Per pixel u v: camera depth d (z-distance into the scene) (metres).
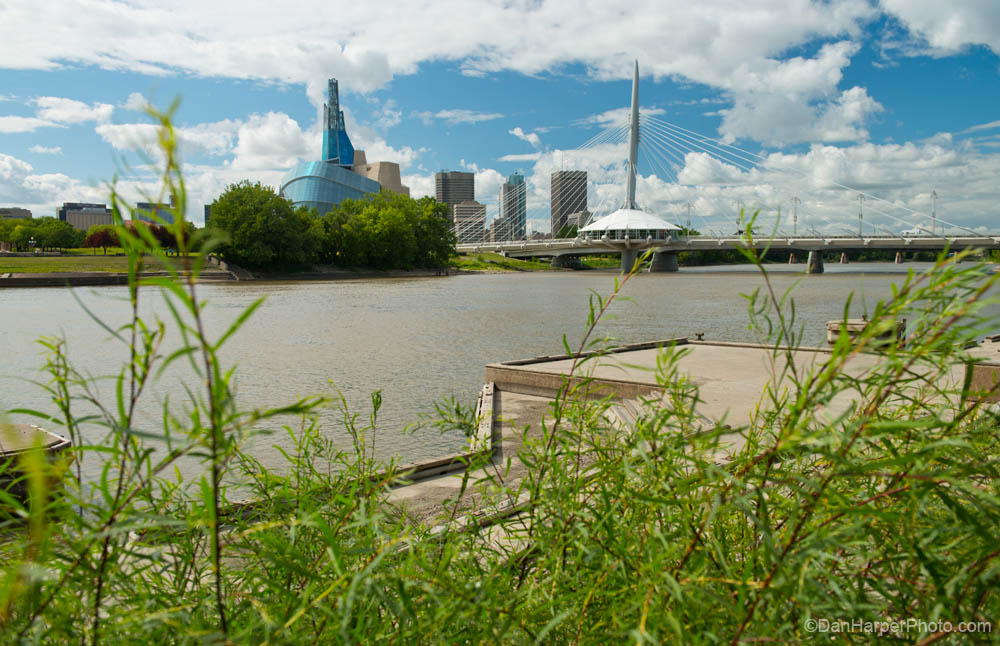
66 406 1.63
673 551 1.59
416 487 6.56
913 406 1.78
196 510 1.83
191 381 17.70
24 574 1.03
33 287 63.06
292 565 1.70
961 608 1.58
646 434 1.97
